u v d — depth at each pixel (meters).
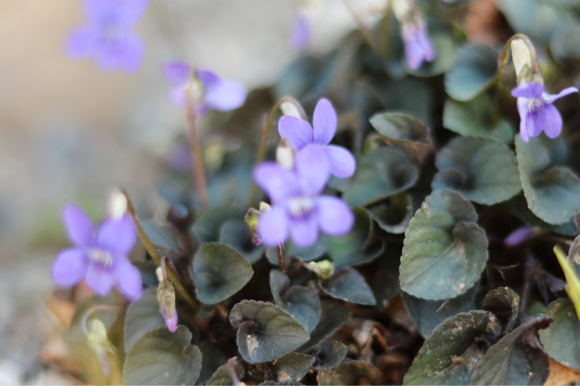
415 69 0.27
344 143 0.27
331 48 0.31
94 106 0.46
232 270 0.23
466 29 0.28
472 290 0.23
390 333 0.25
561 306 0.23
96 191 0.39
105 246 0.22
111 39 0.26
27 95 0.47
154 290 0.24
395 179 0.25
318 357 0.23
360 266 0.25
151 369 0.23
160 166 0.37
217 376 0.23
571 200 0.24
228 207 0.25
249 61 0.41
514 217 0.25
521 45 0.23
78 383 0.26
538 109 0.23
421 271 0.23
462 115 0.26
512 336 0.22
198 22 0.45
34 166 0.43
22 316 0.28
